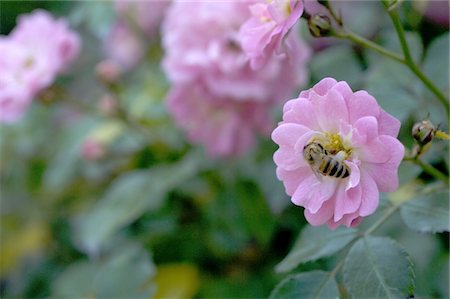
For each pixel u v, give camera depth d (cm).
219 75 41
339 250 31
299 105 28
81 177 51
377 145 27
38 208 54
